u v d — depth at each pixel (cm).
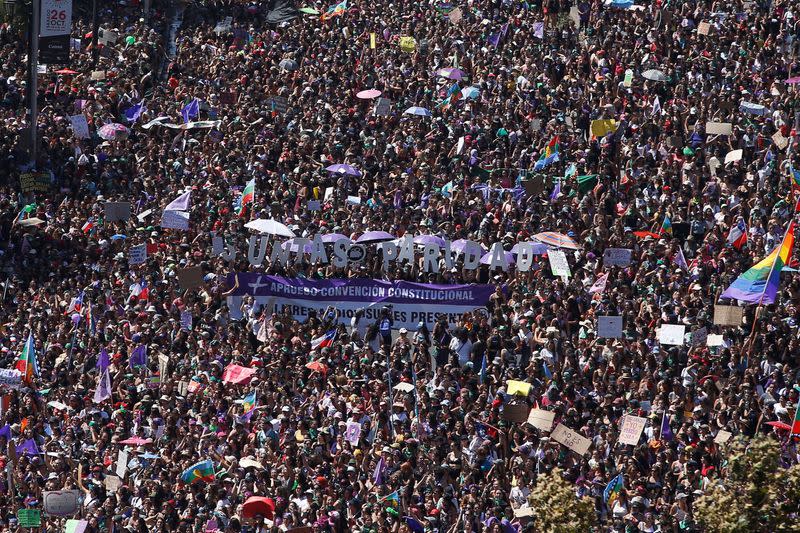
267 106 16650
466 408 10556
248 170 15262
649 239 12912
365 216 13738
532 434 10175
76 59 18488
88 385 11975
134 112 17012
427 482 9819
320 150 15600
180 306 12788
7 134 16412
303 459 10050
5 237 14625
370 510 9519
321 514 9531
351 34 18862
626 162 14675
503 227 13288
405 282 12712
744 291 11375
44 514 10469
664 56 17012
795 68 16362
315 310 12825
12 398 11744
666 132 15188
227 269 13138
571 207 13788
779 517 6688
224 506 9769
